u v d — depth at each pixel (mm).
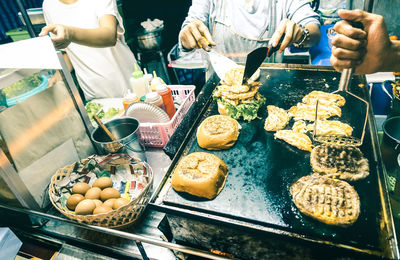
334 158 1481
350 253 1012
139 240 1106
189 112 2078
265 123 1916
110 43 2746
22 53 1314
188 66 3773
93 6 2893
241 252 1264
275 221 1209
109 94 3465
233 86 2051
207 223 1200
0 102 1264
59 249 1479
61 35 2127
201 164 1481
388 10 2465
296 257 1148
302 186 1350
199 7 3062
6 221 1591
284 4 2750
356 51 1107
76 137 1713
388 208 1157
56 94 1517
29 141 1419
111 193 1457
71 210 1456
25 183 1436
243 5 2842
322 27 3293
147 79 2330
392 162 1707
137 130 1654
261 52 1748
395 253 963
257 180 1473
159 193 1426
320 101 1996
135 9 5883
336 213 1162
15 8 6465
